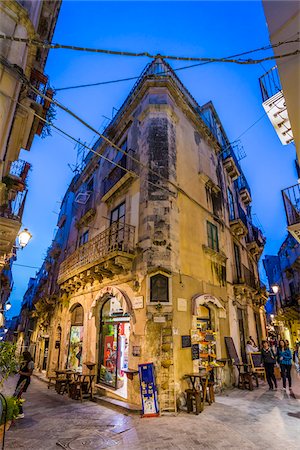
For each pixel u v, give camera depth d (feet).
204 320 34.09
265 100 22.36
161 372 25.21
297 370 52.70
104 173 47.83
